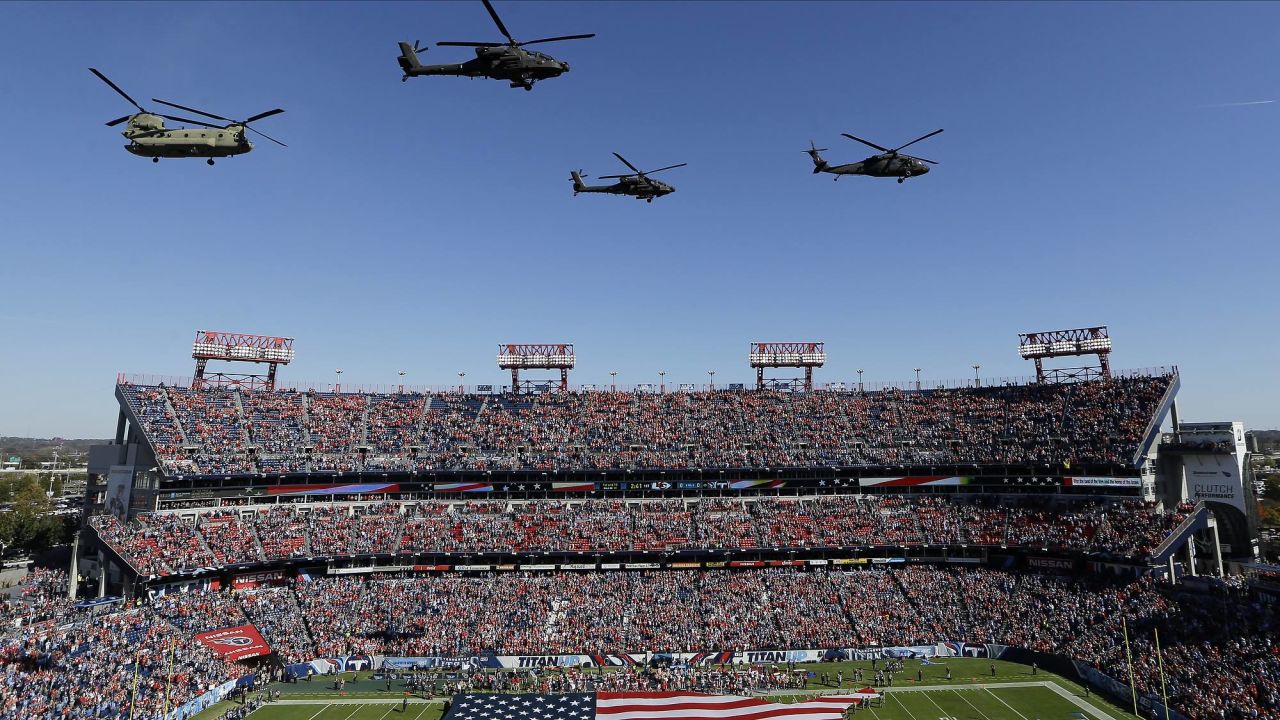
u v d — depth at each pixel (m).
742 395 143.62
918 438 127.88
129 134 58.69
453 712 71.25
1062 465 113.50
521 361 147.38
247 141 60.09
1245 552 105.94
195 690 77.56
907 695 81.00
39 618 85.50
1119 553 98.94
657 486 123.38
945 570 111.00
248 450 116.69
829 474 123.69
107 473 115.56
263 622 96.81
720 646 94.75
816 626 99.12
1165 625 85.50
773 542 113.62
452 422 134.12
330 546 109.62
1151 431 109.25
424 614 100.62
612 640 95.25
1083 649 88.12
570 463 123.81
